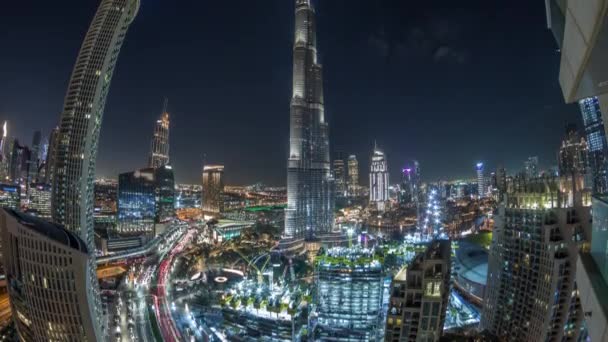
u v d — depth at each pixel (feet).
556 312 445.78
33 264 412.36
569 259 442.91
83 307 408.46
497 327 541.34
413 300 436.76
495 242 579.89
